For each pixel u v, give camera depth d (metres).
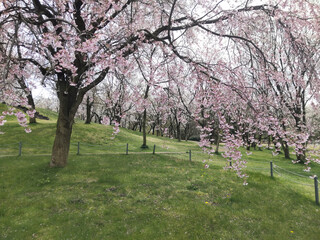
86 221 6.64
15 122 28.78
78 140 24.88
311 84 8.36
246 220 7.47
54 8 8.21
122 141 27.72
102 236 5.84
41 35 6.41
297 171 18.41
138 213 7.36
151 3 9.25
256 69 8.51
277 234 6.61
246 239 6.20
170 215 7.33
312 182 14.58
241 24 9.30
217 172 13.93
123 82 7.75
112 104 8.93
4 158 14.82
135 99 8.80
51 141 22.48
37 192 8.99
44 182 10.27
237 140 7.54
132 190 9.72
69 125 12.82
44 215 6.93
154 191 9.68
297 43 8.02
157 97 9.32
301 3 7.94
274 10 8.05
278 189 10.95
